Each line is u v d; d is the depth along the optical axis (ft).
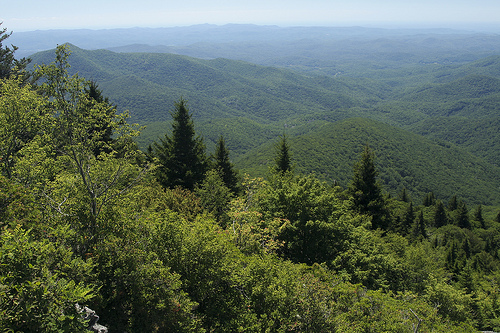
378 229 82.89
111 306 29.17
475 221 260.83
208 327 31.86
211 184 79.36
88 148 37.32
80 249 30.60
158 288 29.07
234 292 35.12
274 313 32.01
